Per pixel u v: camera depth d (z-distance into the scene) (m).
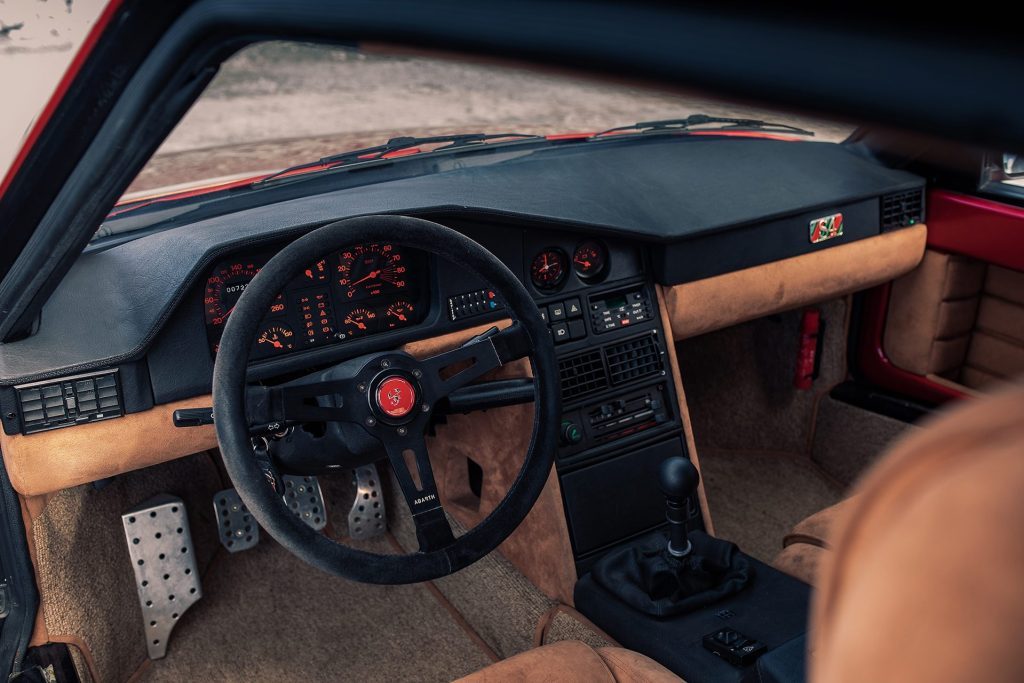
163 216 2.07
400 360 1.51
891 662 0.26
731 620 1.68
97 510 2.18
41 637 1.94
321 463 1.70
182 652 2.38
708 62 0.31
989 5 0.25
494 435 2.11
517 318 1.60
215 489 2.64
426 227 1.50
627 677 1.44
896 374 2.67
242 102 15.42
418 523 1.50
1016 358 2.49
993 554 0.24
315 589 2.59
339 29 0.44
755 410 3.02
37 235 1.10
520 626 2.18
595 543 2.06
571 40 0.35
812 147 2.60
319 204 1.90
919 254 2.51
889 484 0.29
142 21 0.57
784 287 2.37
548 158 2.31
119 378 1.71
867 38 0.27
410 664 2.32
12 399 1.64
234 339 1.35
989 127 0.26
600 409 2.14
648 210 2.14
